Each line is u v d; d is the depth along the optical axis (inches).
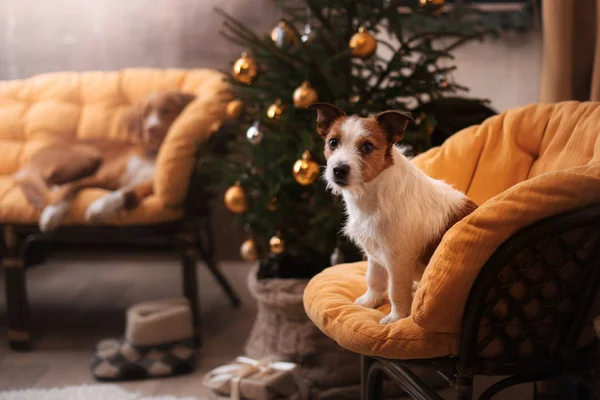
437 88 87.0
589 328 52.7
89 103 118.9
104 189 104.7
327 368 83.8
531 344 49.4
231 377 78.5
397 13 84.0
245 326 112.6
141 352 92.7
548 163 59.4
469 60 130.2
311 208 88.7
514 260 46.3
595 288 47.9
